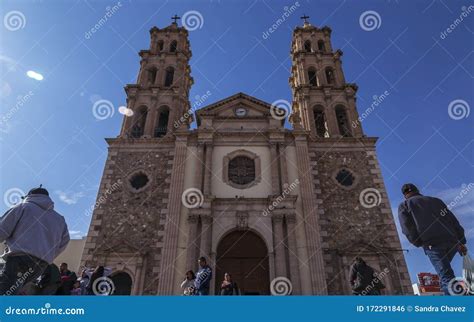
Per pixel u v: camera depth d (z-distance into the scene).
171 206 21.84
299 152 24.20
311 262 19.88
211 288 18.92
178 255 20.08
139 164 24.45
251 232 21.47
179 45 33.38
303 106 28.81
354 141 25.42
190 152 24.48
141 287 19.36
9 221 6.30
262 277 20.16
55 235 6.78
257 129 25.69
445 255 6.18
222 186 23.00
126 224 21.70
